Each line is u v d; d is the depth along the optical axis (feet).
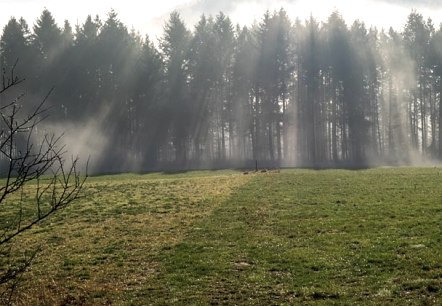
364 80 349.61
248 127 345.10
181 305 45.65
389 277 49.06
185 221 86.02
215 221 84.74
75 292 51.65
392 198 97.19
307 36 349.61
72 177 177.47
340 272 52.13
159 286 51.90
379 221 75.56
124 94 338.75
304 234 71.20
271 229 76.13
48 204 109.91
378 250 58.80
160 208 100.89
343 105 344.08
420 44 356.38
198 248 66.95
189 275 55.06
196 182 152.25
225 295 47.70
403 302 41.93
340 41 347.36
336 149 354.95
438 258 53.01
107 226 85.10
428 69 351.87
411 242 60.75
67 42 349.41
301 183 134.41
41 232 82.07
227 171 236.43
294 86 364.99
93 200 115.14
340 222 77.15
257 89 341.21
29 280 56.54
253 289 48.83
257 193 116.26
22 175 21.76
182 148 346.74
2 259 65.62
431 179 128.26
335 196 105.50
